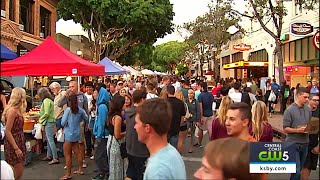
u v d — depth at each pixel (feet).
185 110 33.63
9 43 77.41
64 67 36.68
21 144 23.03
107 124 25.89
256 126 19.20
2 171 13.44
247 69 131.23
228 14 80.43
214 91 65.36
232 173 6.32
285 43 102.32
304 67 91.15
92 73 40.29
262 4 74.33
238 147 6.46
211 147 6.57
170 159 9.91
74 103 29.91
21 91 23.12
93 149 38.04
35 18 94.07
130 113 23.27
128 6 113.70
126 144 23.53
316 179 28.81
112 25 118.52
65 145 29.96
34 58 37.42
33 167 33.96
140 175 23.45
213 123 21.81
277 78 108.17
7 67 35.83
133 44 129.90
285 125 23.38
